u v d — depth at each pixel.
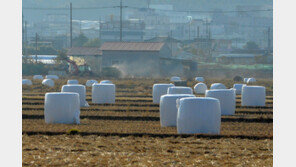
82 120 92.44
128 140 69.81
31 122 89.12
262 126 85.88
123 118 95.62
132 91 187.50
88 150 62.75
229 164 55.09
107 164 54.78
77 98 90.81
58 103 89.38
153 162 55.62
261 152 62.28
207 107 76.56
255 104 124.44
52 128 79.56
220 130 80.44
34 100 127.81
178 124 77.62
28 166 54.00
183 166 53.97
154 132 75.88
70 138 71.12
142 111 105.75
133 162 55.94
